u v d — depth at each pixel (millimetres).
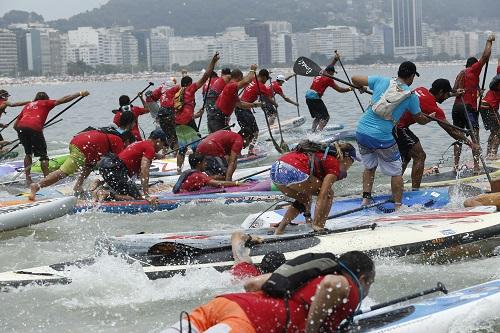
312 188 15297
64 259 16641
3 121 64312
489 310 11062
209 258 14203
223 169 23688
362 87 18938
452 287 13586
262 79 32500
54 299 13234
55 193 21891
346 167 15383
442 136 38719
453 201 18922
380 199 19375
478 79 24969
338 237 14930
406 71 17812
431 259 14906
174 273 13805
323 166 15062
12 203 20375
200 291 13367
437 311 10844
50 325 12234
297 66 21406
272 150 35594
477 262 15172
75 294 13414
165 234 15328
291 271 9508
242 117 29750
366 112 18219
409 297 10641
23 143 26547
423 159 20219
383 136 17953
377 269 14406
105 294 13375
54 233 19469
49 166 27641
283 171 15211
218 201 22344
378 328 10320
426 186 21484
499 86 26047
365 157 18484
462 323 10828
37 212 19234
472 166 24578
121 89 185875
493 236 15344
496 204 17281
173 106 29422
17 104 31391
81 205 21625
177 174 27328
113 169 21453
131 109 30172
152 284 13617
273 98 33000
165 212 21656
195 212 21641
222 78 31250
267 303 9328
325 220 15375
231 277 13516
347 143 15344
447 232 15086
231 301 9297
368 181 18625
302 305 9414
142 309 12812
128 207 21562
